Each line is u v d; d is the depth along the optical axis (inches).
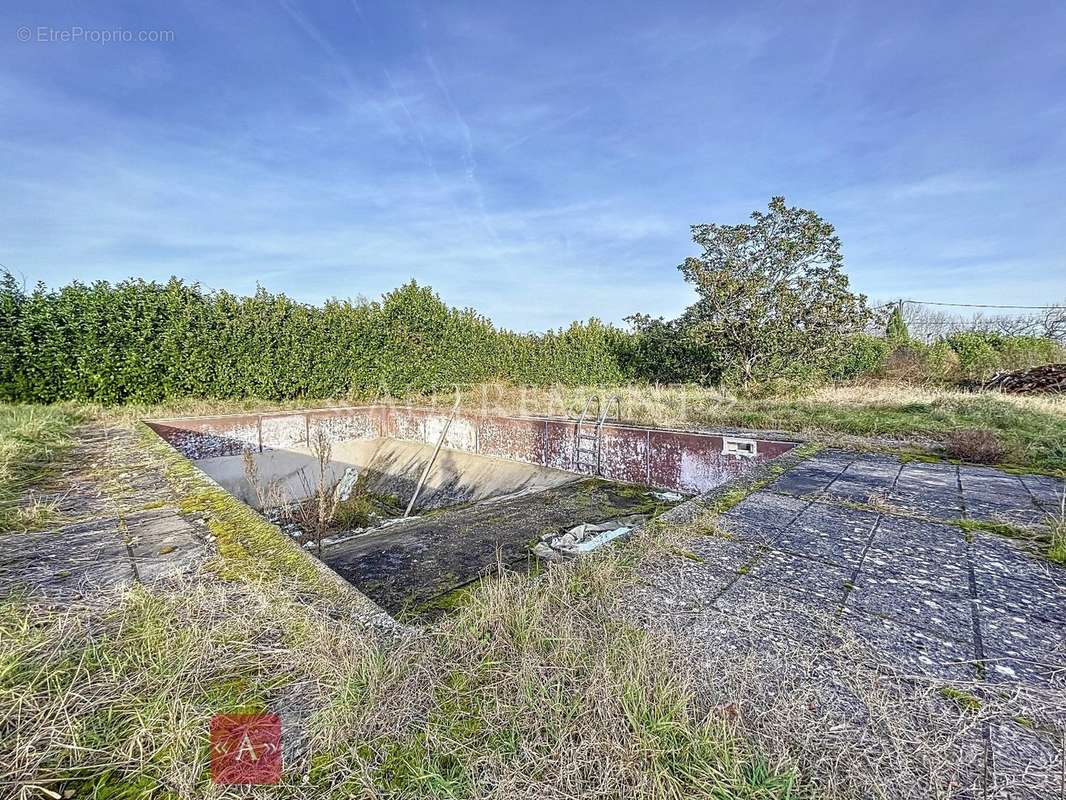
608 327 553.0
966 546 100.1
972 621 71.9
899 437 223.1
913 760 46.4
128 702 51.5
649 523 115.1
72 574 83.5
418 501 310.5
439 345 460.4
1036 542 101.7
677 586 82.7
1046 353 491.2
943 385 454.0
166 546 96.3
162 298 332.2
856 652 63.8
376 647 59.8
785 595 79.7
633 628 66.7
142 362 322.7
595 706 50.8
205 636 62.6
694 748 45.8
